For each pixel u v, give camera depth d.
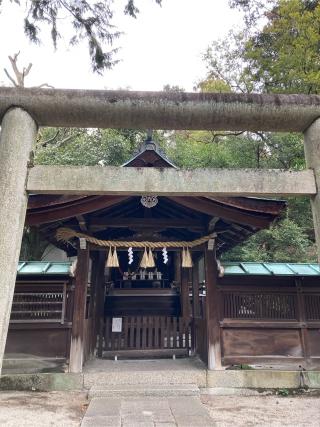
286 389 5.89
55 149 15.23
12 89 3.14
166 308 8.69
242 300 6.46
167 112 3.20
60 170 3.14
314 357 6.21
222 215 6.01
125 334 7.55
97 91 3.16
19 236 2.91
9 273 2.75
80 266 6.40
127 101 3.15
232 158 16.22
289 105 3.24
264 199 5.70
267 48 12.98
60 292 6.25
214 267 6.55
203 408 4.81
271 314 6.42
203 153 17.12
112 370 6.17
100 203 5.76
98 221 6.62
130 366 6.57
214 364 6.06
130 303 8.69
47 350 6.04
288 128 3.41
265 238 14.73
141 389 5.51
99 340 7.58
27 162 3.10
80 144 15.97
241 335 6.29
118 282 9.30
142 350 7.48
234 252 14.73
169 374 5.99
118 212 7.22
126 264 9.36
